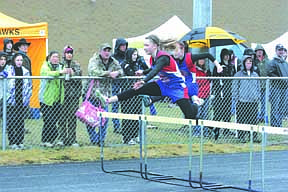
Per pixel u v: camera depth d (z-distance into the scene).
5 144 16.80
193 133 20.05
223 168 15.84
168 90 14.04
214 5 48.03
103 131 17.45
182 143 19.17
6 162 15.53
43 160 15.98
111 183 13.45
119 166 15.70
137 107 18.05
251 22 50.34
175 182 13.71
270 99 19.95
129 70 19.11
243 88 19.50
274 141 20.17
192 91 14.88
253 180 14.20
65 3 42.50
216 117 19.33
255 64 22.22
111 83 17.52
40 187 12.88
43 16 41.78
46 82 17.02
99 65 17.34
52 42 42.12
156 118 13.23
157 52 13.86
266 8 51.22
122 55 19.30
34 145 17.33
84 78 17.09
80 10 43.09
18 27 26.91
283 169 15.77
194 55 14.81
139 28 45.25
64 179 13.81
